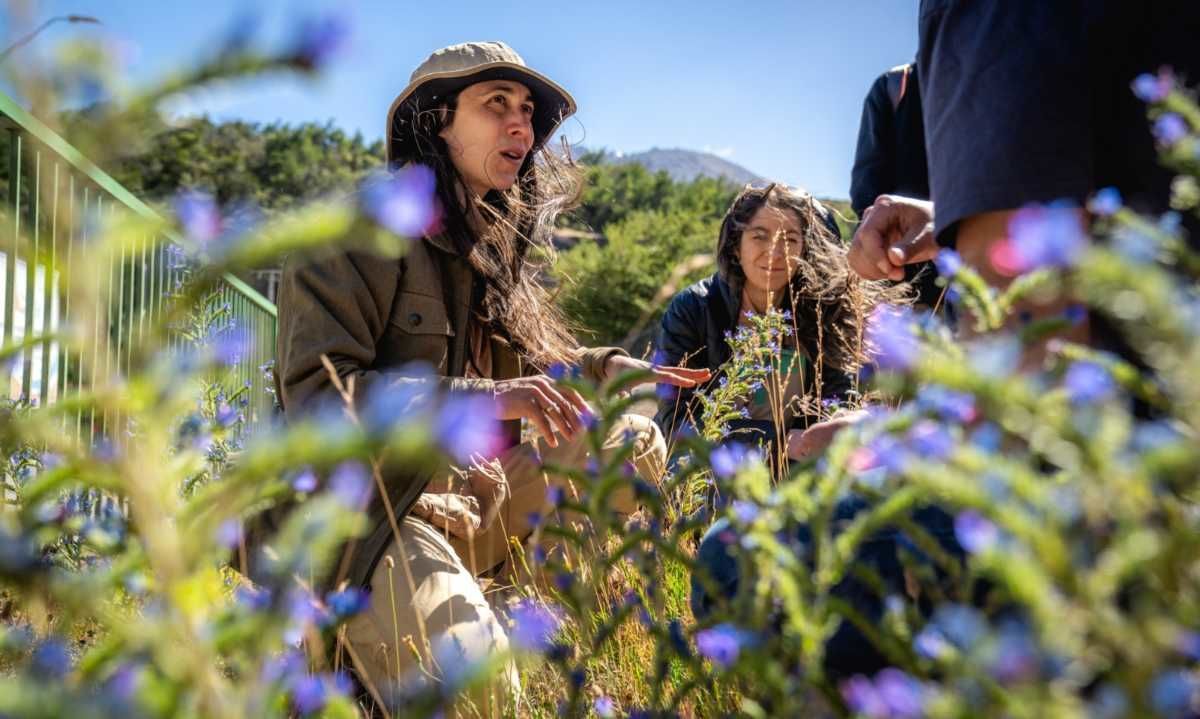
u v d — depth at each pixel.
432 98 2.81
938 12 1.43
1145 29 1.30
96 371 0.62
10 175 3.54
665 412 3.82
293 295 2.42
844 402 2.92
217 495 0.62
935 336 0.78
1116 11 1.27
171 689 0.58
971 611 0.77
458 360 2.67
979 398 0.63
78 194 4.40
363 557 2.17
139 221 0.60
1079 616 0.53
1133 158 1.31
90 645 1.30
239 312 7.65
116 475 0.63
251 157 42.38
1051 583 0.57
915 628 0.82
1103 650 0.54
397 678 2.05
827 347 3.57
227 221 0.59
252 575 1.88
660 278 22.12
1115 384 0.74
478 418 0.55
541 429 2.26
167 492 0.64
